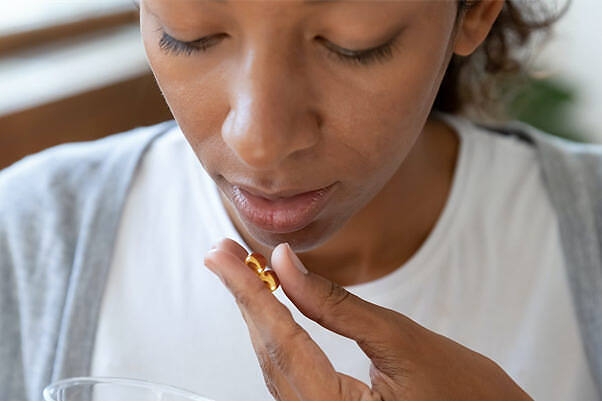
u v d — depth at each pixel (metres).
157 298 0.62
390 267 0.61
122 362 0.62
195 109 0.44
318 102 0.43
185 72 0.44
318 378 0.45
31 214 0.64
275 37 0.41
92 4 1.07
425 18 0.43
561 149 0.67
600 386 0.64
